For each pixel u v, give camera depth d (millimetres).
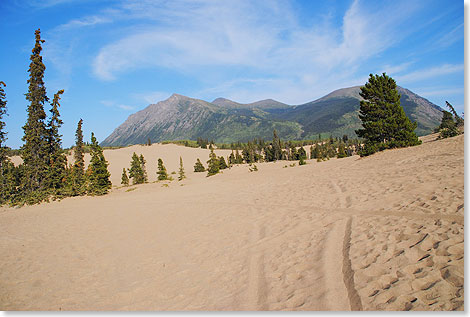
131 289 5402
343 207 8422
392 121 24781
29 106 26172
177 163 88938
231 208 11969
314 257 5305
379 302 3430
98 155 31547
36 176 25672
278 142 96438
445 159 12602
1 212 20688
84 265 7082
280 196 12711
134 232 10164
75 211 17156
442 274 3643
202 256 6750
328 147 90625
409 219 5941
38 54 26859
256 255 6152
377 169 14867
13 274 6711
